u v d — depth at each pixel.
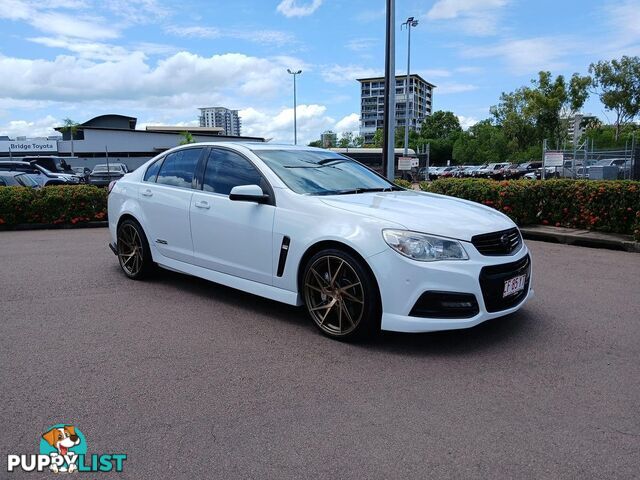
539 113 49.84
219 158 5.19
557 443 2.66
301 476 2.41
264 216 4.48
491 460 2.52
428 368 3.56
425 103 140.12
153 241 5.69
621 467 2.46
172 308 4.93
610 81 43.34
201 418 2.91
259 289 4.59
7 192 11.15
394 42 13.71
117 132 51.16
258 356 3.78
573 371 3.52
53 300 5.19
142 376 3.45
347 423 2.86
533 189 9.85
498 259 3.84
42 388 3.27
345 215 4.01
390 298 3.71
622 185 8.66
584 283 5.91
